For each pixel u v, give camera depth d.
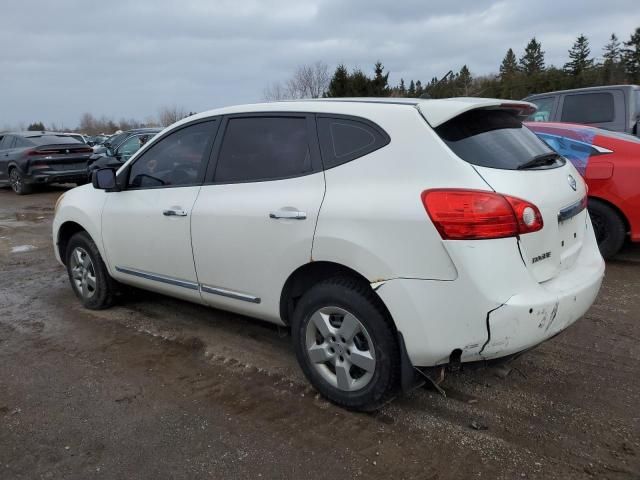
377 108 2.92
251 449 2.77
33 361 3.87
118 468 2.65
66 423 3.05
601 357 3.66
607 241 5.54
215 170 3.62
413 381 2.77
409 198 2.63
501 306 2.47
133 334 4.31
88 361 3.85
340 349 2.99
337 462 2.65
